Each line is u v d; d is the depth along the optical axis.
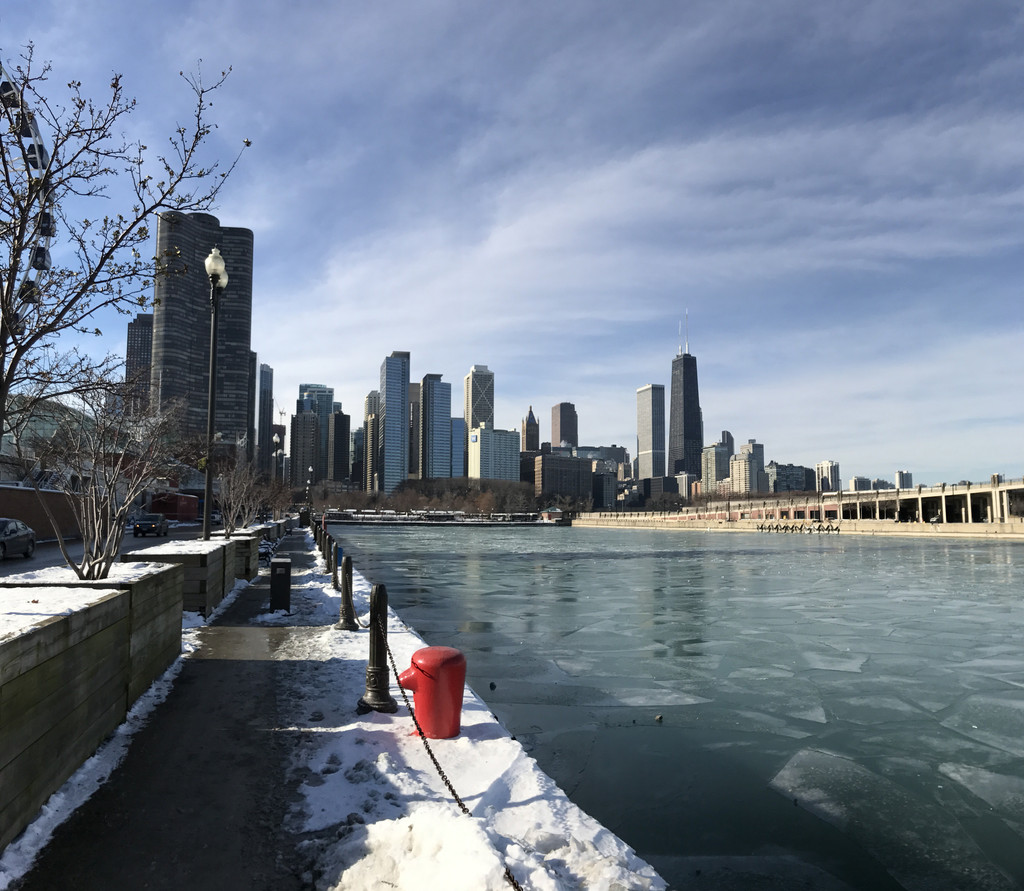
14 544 26.19
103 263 6.40
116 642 6.48
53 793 4.92
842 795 6.91
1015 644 14.70
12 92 6.02
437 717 6.49
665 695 10.52
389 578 28.92
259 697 7.64
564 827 4.77
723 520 145.50
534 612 19.03
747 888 5.11
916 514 127.25
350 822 4.62
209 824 4.61
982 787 7.12
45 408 9.38
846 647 14.32
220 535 22.72
